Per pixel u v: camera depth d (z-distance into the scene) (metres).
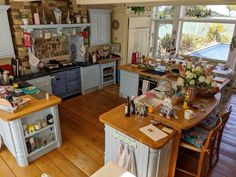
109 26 5.80
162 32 6.55
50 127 3.01
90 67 5.20
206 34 5.67
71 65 4.91
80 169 2.77
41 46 4.63
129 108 2.52
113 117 2.46
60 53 5.08
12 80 3.70
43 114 2.90
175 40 6.10
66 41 5.11
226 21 5.19
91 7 5.18
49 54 4.86
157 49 6.80
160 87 3.26
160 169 2.23
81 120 4.03
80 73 5.08
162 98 2.88
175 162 2.42
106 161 2.62
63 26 4.60
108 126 2.39
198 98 2.93
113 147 2.44
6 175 2.64
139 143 2.11
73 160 2.94
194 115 2.41
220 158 3.00
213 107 2.66
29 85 3.57
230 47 5.25
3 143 3.16
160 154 2.09
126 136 2.21
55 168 2.78
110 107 4.60
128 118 2.44
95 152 3.12
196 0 2.68
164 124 2.35
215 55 5.66
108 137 2.46
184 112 2.44
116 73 6.13
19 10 3.91
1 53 3.78
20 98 2.83
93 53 5.50
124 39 5.77
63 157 3.00
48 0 4.52
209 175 2.69
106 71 5.80
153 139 2.05
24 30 4.04
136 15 5.86
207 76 2.86
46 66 4.63
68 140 3.39
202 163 2.38
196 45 5.96
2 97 2.77
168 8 6.16
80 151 3.13
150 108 2.49
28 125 2.76
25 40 4.07
